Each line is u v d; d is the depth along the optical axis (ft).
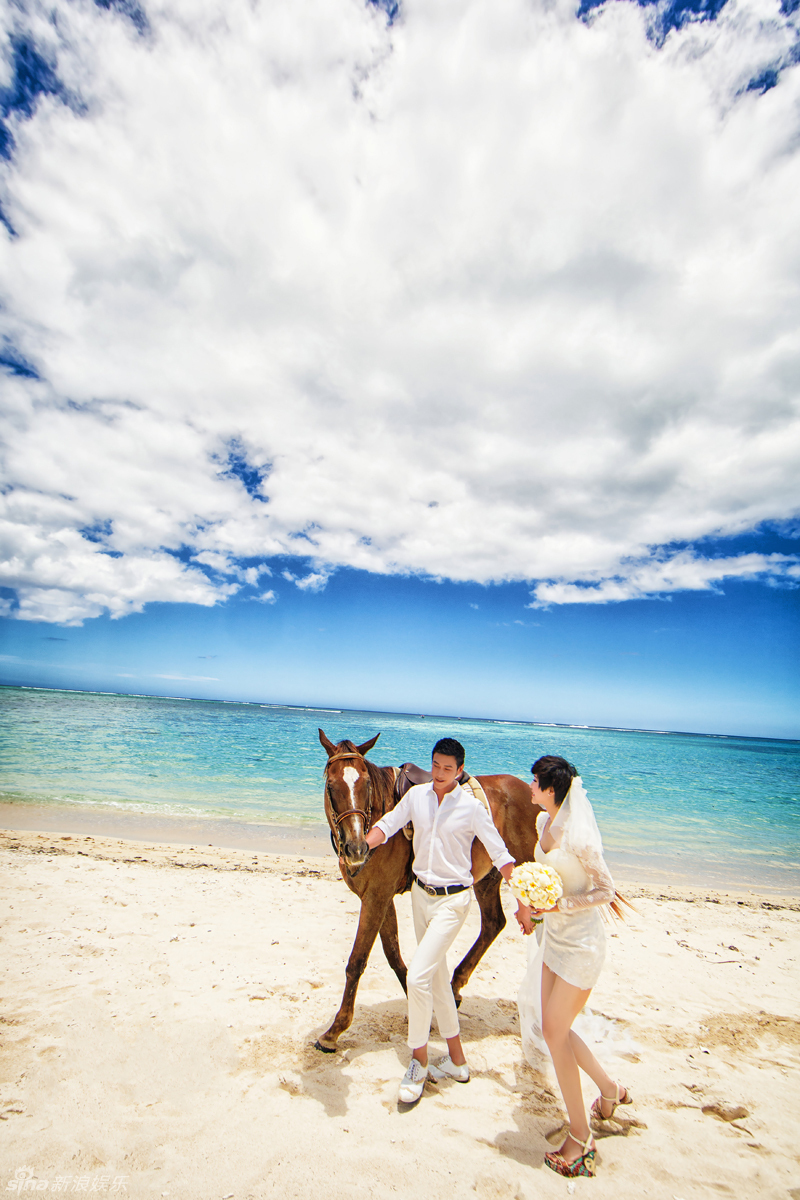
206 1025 12.19
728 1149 9.26
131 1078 10.30
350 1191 7.94
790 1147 9.39
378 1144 8.94
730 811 53.57
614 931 20.71
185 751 69.10
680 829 44.19
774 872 32.96
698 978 16.75
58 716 112.68
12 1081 10.05
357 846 10.37
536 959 11.11
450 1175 8.35
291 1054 11.39
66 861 24.48
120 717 125.39
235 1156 8.52
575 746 157.07
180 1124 9.19
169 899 20.65
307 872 25.45
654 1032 13.26
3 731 75.66
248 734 102.89
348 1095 10.19
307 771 57.98
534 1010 10.96
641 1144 9.33
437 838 10.71
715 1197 8.16
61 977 14.08
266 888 22.68
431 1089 10.51
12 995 13.09
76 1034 11.56
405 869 12.32
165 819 35.55
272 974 15.03
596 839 9.42
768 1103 10.60
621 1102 10.10
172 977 14.48
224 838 31.91
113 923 17.94
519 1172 8.50
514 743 147.13
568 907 9.11
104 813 36.04
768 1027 13.73
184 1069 10.64
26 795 39.65
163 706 223.71
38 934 16.70
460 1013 13.82
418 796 11.13
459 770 10.69
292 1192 7.86
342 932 18.43
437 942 10.18
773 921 22.76
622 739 262.06
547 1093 10.67
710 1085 11.12
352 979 11.48
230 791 46.01
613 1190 8.21
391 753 91.30
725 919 22.76
